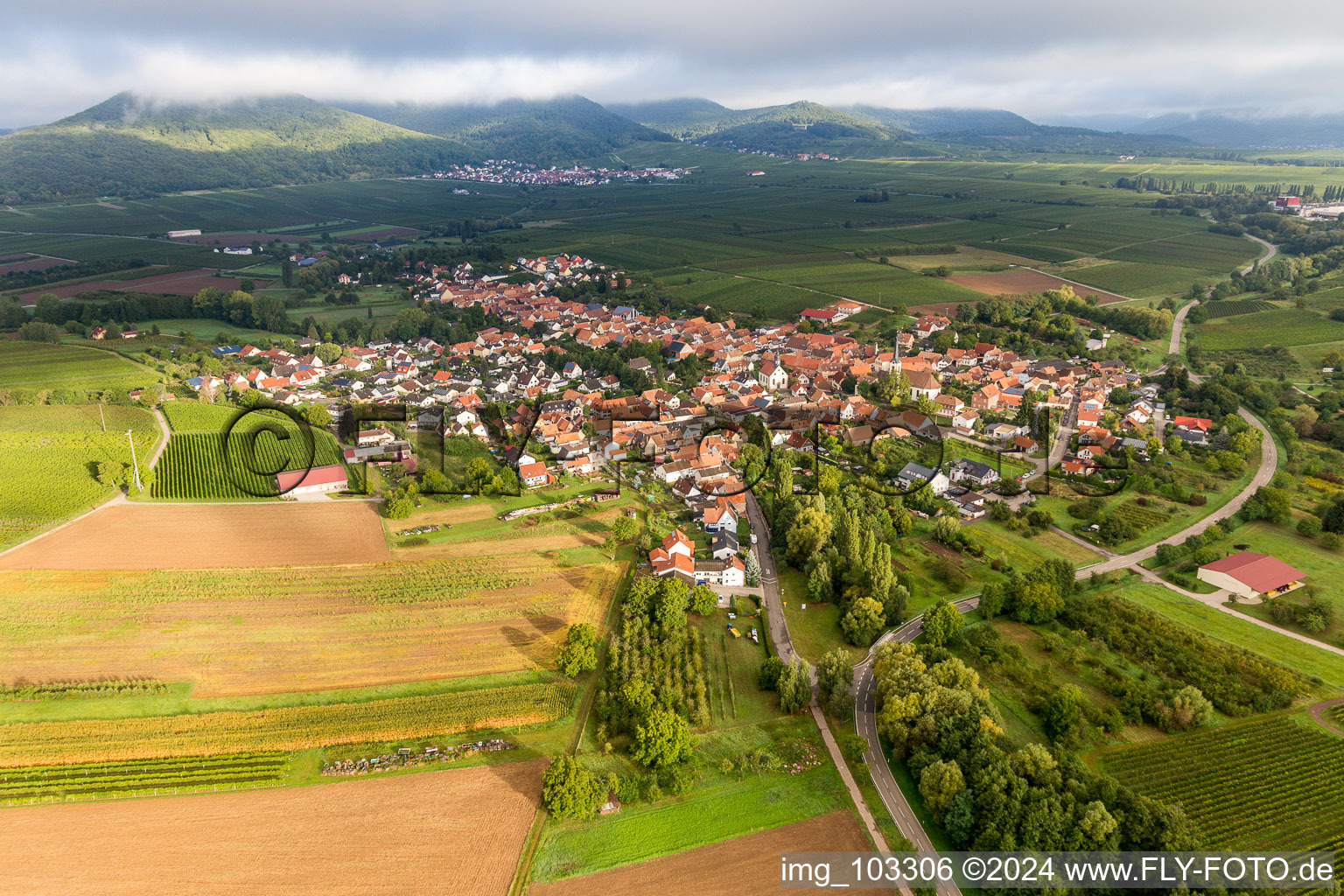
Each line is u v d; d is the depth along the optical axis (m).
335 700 125.44
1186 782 108.25
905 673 121.19
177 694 125.62
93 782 107.81
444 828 101.56
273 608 148.75
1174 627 142.12
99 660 133.25
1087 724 118.25
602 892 92.88
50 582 155.62
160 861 95.94
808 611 153.75
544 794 103.00
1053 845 94.50
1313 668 132.12
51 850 97.19
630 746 115.38
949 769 102.69
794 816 104.19
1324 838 99.38
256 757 113.12
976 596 156.00
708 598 150.00
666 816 104.25
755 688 130.88
